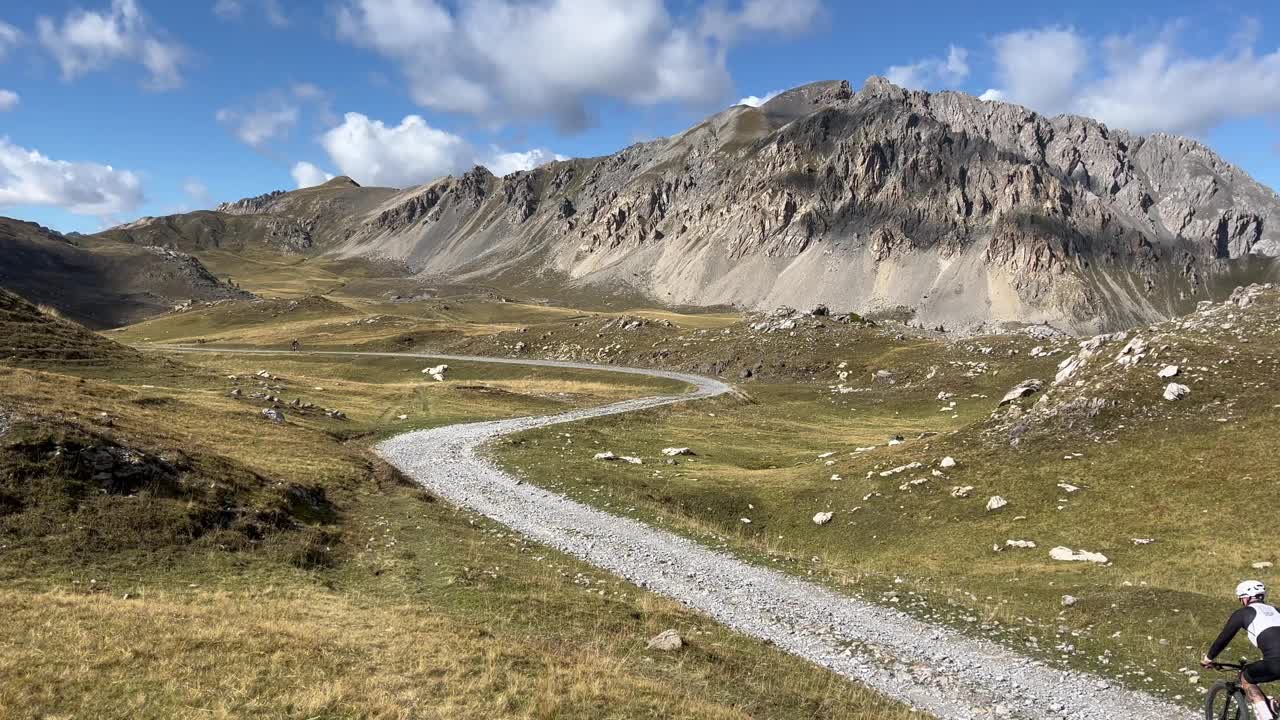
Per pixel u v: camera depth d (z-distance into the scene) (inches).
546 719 613.9
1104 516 1503.4
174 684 609.3
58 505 1129.4
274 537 1253.7
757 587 1318.9
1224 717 609.0
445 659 720.3
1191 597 1096.2
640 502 1941.4
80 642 679.1
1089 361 2207.2
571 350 7052.2
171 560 1082.7
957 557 1501.0
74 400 1779.0
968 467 1873.8
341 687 629.9
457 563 1205.7
